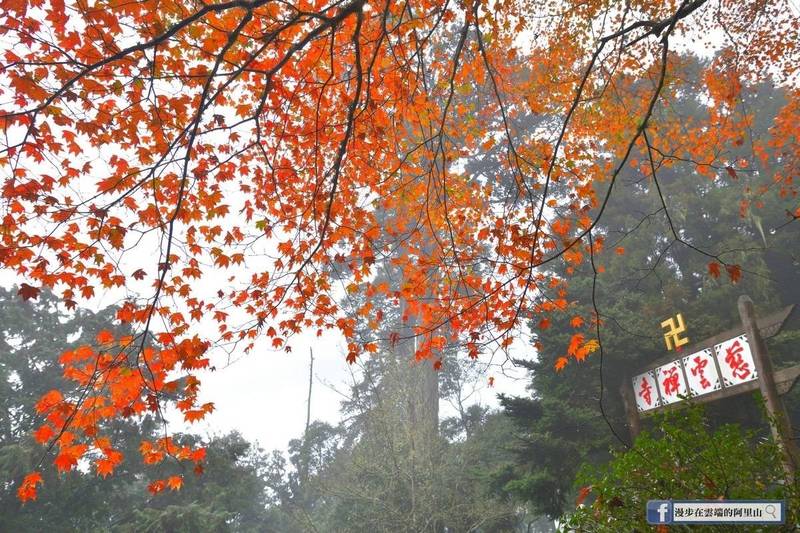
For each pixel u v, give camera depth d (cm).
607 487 530
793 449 552
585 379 1350
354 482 2055
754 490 483
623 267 1859
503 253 704
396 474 1934
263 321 743
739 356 874
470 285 752
